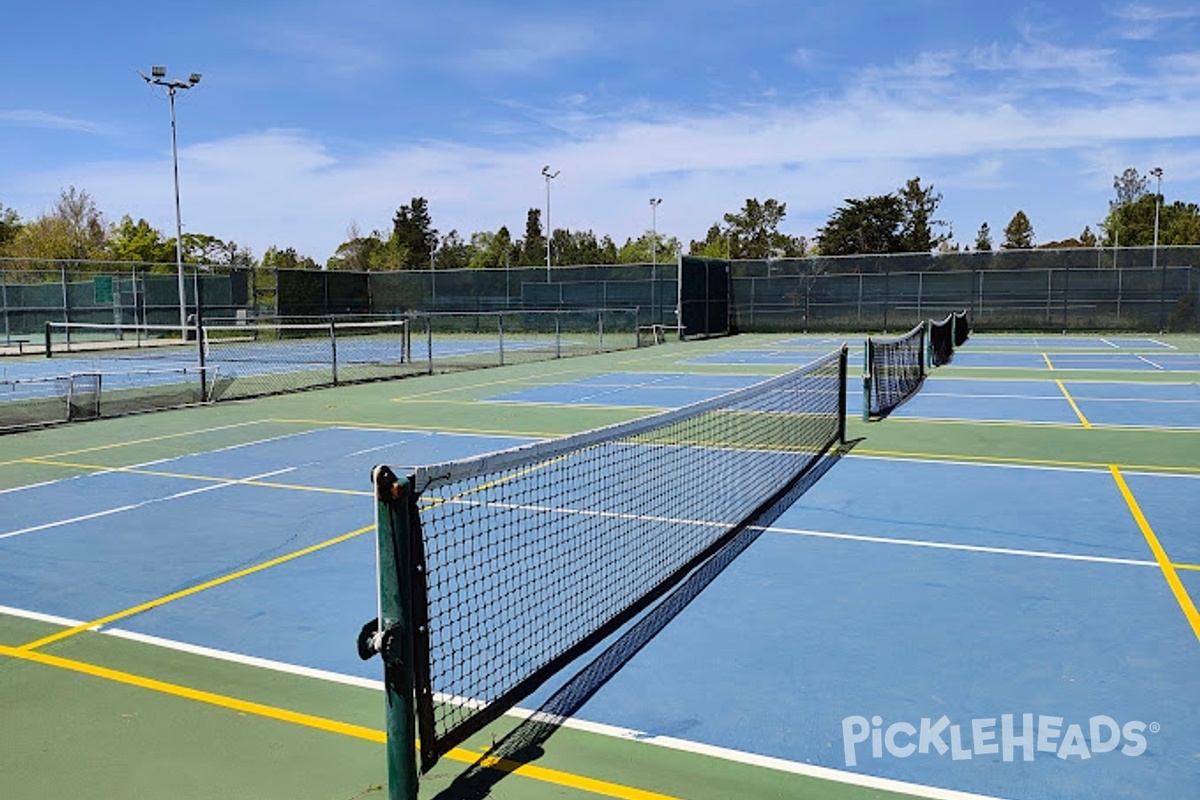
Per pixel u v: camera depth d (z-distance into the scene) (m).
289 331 39.56
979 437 12.46
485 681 4.61
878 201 76.75
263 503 8.87
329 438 12.80
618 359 26.97
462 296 43.09
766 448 11.49
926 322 23.34
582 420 14.34
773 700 4.52
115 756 4.04
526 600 5.80
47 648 5.30
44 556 7.14
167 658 5.14
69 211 71.81
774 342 34.66
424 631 3.70
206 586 6.39
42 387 20.55
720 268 39.81
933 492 9.10
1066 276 35.88
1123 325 35.41
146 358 28.31
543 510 7.50
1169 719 4.29
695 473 9.94
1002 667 4.88
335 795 3.70
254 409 16.05
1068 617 5.60
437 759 3.79
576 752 4.02
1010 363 24.17
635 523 7.79
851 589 6.17
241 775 3.87
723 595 6.05
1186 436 12.47
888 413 14.88
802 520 8.00
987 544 7.23
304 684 4.78
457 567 6.47
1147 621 5.52
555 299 41.34
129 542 7.53
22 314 37.09
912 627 5.47
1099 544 7.20
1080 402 16.20
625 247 95.44
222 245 74.06
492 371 23.33
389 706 3.52
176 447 12.12
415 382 20.69
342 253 87.50
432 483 3.79
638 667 4.91
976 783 3.74
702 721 4.30
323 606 5.97
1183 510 8.25
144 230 69.81
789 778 3.79
